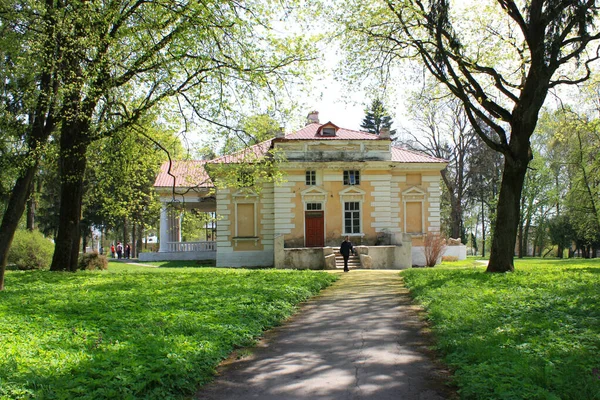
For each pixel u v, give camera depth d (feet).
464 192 187.83
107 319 32.58
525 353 23.65
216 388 22.38
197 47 61.16
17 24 53.83
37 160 54.44
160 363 22.13
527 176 184.44
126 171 80.38
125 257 186.39
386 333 33.42
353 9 70.33
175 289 50.19
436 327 33.06
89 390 18.84
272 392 21.70
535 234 202.90
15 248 96.78
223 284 55.88
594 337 26.32
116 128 66.74
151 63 61.67
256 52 63.93
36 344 24.99
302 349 29.45
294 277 66.44
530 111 62.69
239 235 120.67
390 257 106.93
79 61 58.08
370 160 118.01
